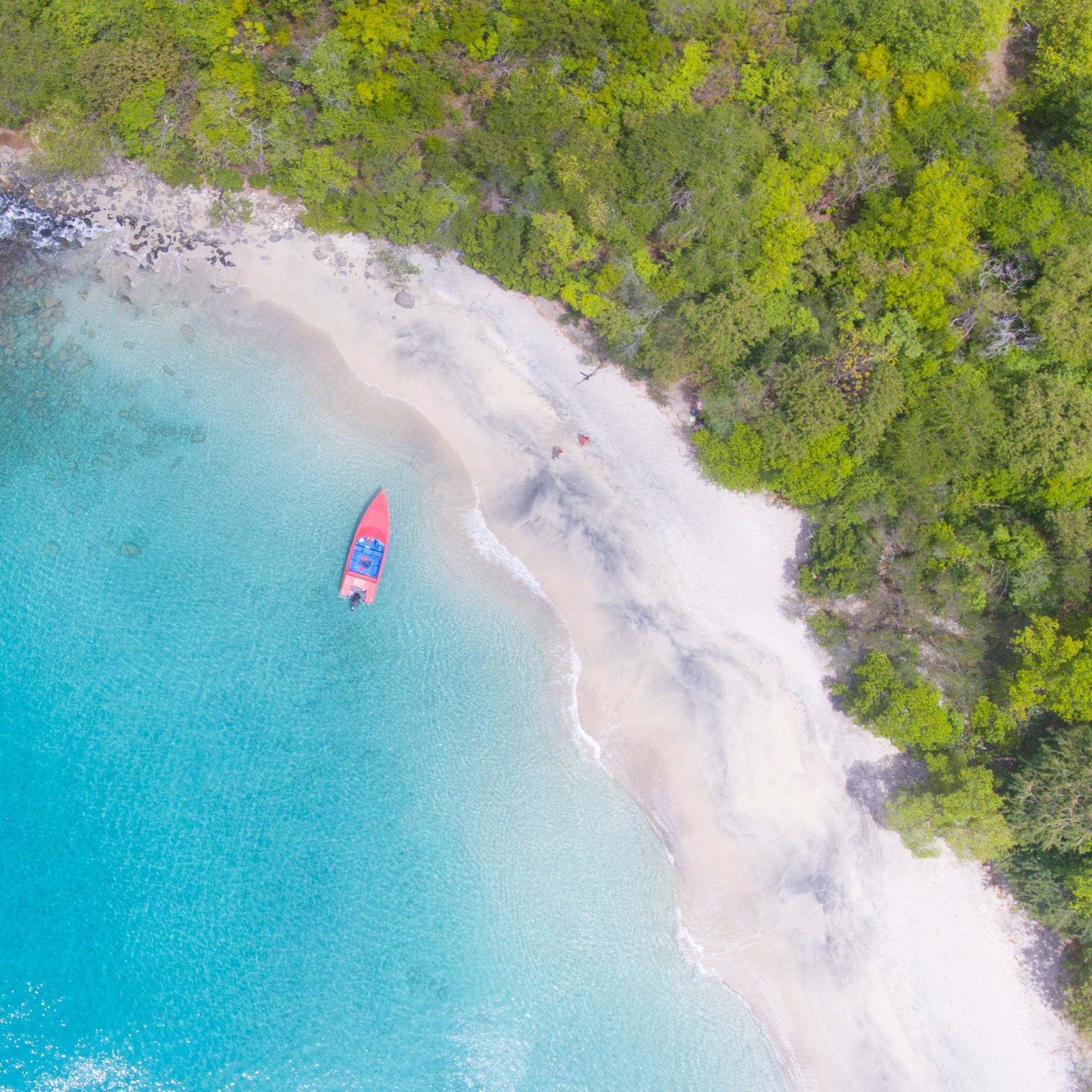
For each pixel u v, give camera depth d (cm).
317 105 3138
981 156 2978
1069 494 2955
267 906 3172
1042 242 2923
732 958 3134
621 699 3225
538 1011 3119
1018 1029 3083
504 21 2991
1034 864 2925
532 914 3156
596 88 3066
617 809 3191
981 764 3009
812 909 3142
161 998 3138
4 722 3216
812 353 3036
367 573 3228
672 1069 3094
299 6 3067
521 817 3191
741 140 2981
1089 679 2795
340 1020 3116
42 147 3234
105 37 3077
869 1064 3088
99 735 3209
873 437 2966
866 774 3188
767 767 3192
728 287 3061
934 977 3111
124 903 3178
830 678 3212
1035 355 3006
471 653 3253
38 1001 3139
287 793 3206
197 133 3089
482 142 3036
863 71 2997
